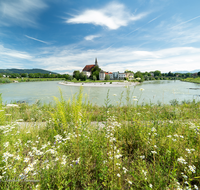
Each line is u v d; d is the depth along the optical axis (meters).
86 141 2.25
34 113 5.91
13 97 18.03
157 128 2.92
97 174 1.87
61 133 3.22
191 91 23.97
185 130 2.97
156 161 2.07
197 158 2.02
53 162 1.88
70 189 1.69
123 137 2.71
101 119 4.99
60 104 3.93
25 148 2.56
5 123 3.78
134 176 1.71
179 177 1.88
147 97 16.70
